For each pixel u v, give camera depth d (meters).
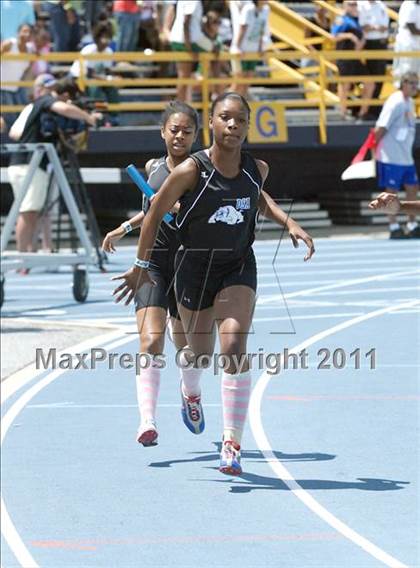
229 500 17.25
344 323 31.64
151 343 18.25
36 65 51.53
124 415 22.78
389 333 29.88
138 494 17.70
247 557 14.81
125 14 54.69
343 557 14.70
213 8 52.12
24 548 15.49
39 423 22.33
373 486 17.67
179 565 14.61
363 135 58.22
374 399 23.36
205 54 52.25
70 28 53.22
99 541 15.67
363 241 52.88
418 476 18.16
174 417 22.50
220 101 16.41
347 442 20.28
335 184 60.03
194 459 19.56
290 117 59.62
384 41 57.81
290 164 58.34
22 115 39.50
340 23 58.06
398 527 15.79
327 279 40.88
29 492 17.97
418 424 21.36
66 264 36.75
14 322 33.62
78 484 18.33
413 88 49.22
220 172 16.53
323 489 17.62
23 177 38.81
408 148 49.41
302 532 15.73
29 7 50.12
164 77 55.91
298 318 32.69
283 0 66.69
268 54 53.62
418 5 49.34
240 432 17.02
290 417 22.11
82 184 40.53
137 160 55.44
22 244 39.69
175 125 18.53
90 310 35.88
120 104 52.84
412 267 43.59
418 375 25.25
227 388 16.98
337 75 59.12
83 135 40.06
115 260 47.53
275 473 18.56
